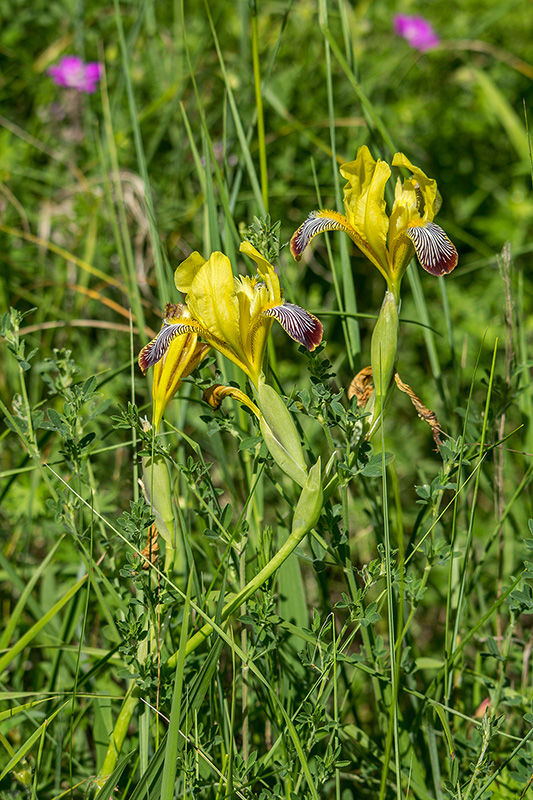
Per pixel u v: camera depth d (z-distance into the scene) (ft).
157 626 3.37
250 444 3.40
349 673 3.80
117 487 4.10
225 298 3.33
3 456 4.20
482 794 3.37
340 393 3.38
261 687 3.58
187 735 3.30
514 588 3.48
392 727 3.33
